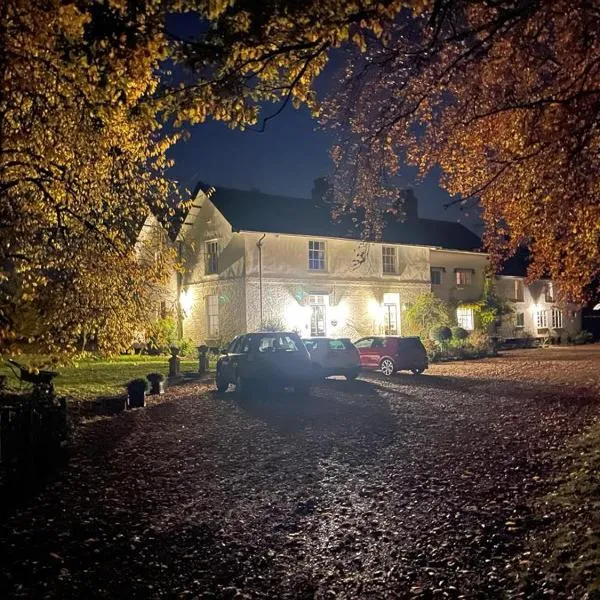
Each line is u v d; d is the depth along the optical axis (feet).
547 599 16.70
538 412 47.03
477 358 107.76
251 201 107.96
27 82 24.48
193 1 20.33
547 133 29.17
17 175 30.19
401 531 22.72
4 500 26.94
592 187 28.60
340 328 108.06
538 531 21.71
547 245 34.60
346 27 20.72
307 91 22.99
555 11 25.05
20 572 19.29
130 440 39.22
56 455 32.19
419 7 20.42
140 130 31.99
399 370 82.12
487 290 134.10
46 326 33.94
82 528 23.41
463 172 37.04
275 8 20.12
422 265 121.39
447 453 34.50
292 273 103.19
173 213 40.57
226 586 18.56
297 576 19.21
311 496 27.37
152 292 40.09
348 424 44.09
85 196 33.45
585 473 27.81
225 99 22.20
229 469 32.07
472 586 17.95
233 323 100.42
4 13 21.75
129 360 92.32
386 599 17.54
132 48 20.80
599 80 28.14
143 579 19.03
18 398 43.70
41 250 34.14
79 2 20.99
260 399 57.72
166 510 25.64
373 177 31.99
